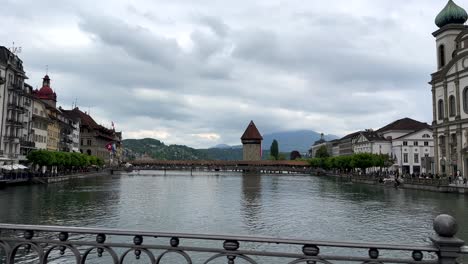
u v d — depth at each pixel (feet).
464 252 17.65
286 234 90.48
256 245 77.87
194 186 258.98
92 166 429.38
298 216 118.62
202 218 113.09
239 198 175.94
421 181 225.76
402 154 442.09
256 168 588.50
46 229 20.48
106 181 301.43
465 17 270.26
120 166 550.77
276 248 75.15
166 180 342.44
